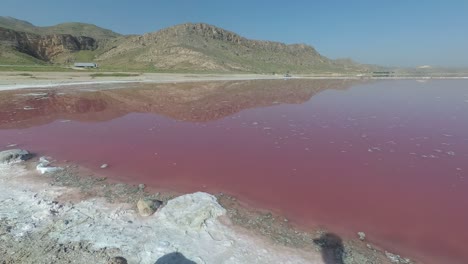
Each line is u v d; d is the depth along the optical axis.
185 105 22.30
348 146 11.81
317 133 13.89
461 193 7.70
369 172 9.11
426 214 6.66
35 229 5.58
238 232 5.58
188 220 5.69
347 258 4.98
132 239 5.26
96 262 4.70
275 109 20.59
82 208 6.41
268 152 11.04
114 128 14.86
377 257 5.09
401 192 7.74
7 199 6.79
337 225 6.11
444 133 13.73
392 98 26.52
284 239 5.45
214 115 18.44
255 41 152.25
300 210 6.70
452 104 22.53
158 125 15.60
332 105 22.41
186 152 10.98
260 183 8.20
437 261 5.11
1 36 104.44
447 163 9.84
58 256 4.85
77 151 10.93
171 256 4.79
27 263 4.70
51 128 14.73
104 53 134.38
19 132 13.83
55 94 27.27
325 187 7.99
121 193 7.27
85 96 26.50
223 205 6.73
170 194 7.32
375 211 6.74
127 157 10.30
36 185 7.65
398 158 10.36
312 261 4.83
